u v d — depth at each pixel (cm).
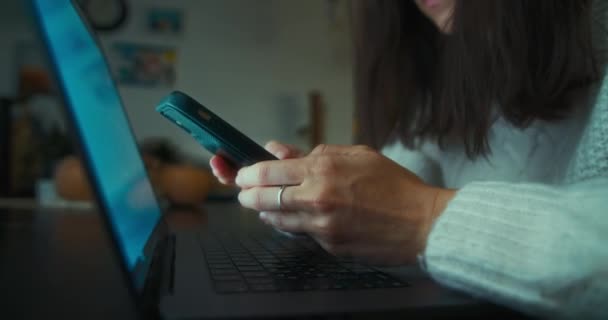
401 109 80
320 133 225
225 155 45
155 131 210
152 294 24
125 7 209
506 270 27
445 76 64
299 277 34
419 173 72
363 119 84
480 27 55
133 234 30
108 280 36
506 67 54
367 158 38
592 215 27
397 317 25
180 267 37
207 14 218
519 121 58
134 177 40
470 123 58
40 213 97
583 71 55
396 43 79
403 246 35
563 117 58
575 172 44
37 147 160
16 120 162
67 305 28
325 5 228
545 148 60
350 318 25
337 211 35
